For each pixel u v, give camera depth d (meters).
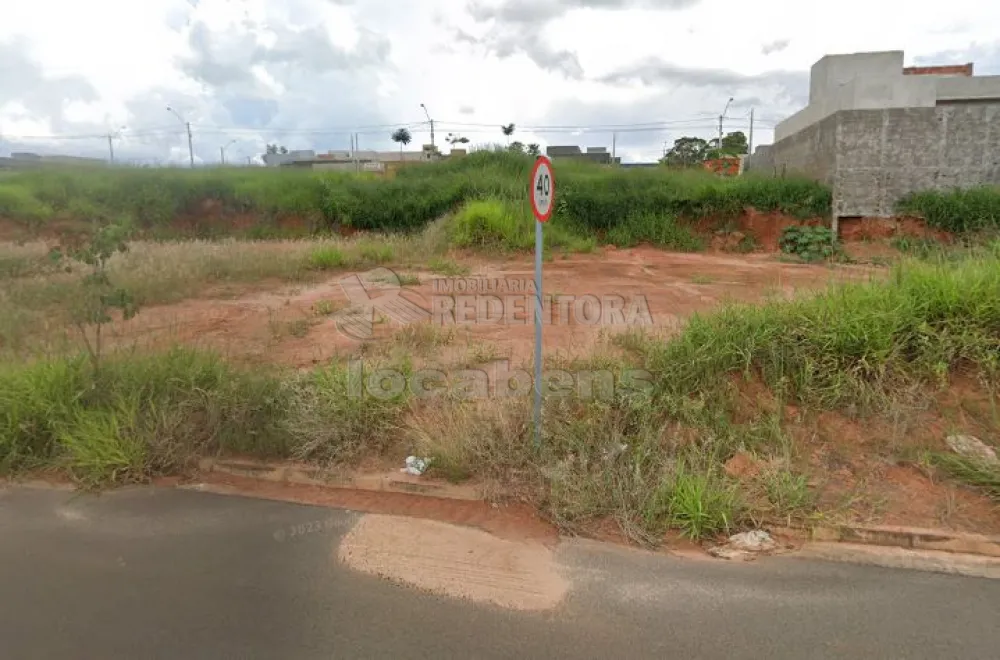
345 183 19.81
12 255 11.74
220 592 3.02
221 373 5.00
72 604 2.93
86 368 5.05
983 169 14.34
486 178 19.00
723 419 4.34
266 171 21.34
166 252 12.38
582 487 3.79
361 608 2.89
